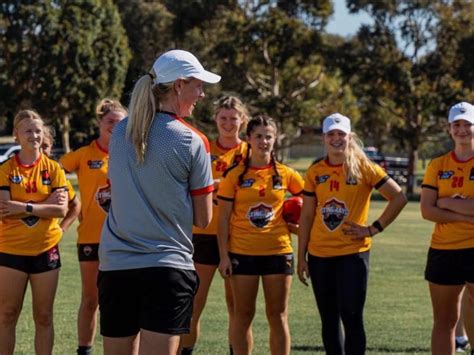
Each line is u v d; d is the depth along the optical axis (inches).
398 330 510.0
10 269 351.3
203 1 2999.5
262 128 373.7
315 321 546.3
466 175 354.6
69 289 650.8
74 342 462.0
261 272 368.5
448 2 2613.2
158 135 251.6
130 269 250.5
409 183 2620.6
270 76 2898.6
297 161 4089.6
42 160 361.1
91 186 401.1
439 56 2620.6
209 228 405.4
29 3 2709.2
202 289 406.9
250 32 2768.2
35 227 354.0
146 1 3179.1
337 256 362.6
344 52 2691.9
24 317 532.1
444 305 359.6
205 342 462.9
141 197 251.6
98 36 2748.5
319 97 2928.2
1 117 2883.9
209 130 2491.4
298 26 2736.2
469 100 2576.3
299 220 377.4
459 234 352.2
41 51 2731.3
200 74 258.4
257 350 446.3
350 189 364.5
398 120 2797.7
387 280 743.1
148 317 249.4
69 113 2787.9
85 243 402.6
